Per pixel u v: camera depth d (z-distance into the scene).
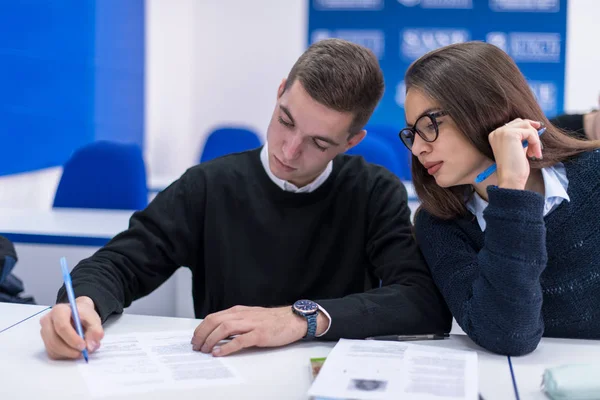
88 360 1.00
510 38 5.30
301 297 1.46
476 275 1.15
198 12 5.61
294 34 5.51
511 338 1.04
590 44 5.23
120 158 2.71
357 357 0.98
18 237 2.10
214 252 1.46
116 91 4.38
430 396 0.83
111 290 1.23
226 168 1.49
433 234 1.26
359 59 1.28
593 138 2.04
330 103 1.23
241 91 5.63
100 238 2.07
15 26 2.96
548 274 1.17
